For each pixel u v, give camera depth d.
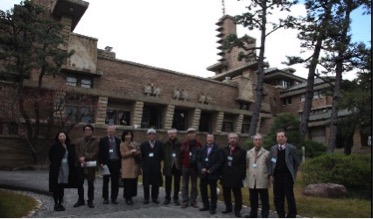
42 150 19.64
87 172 8.84
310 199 10.62
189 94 30.08
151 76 27.55
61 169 8.58
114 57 26.62
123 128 24.41
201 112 31.12
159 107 27.83
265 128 36.69
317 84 36.59
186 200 9.23
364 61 18.94
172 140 9.77
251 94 35.03
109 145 9.31
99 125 22.80
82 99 21.08
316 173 12.53
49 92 19.59
